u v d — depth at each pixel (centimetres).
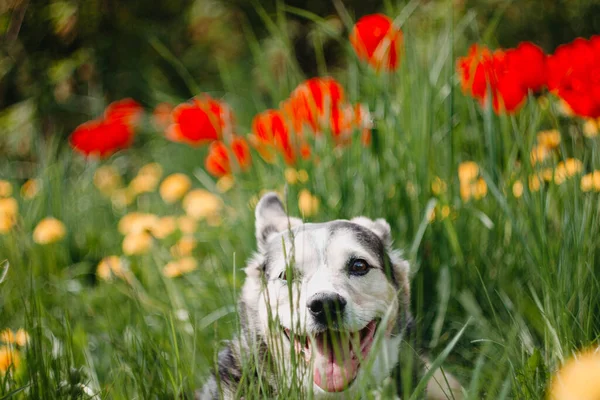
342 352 193
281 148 223
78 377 193
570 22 320
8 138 327
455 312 211
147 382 195
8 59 333
